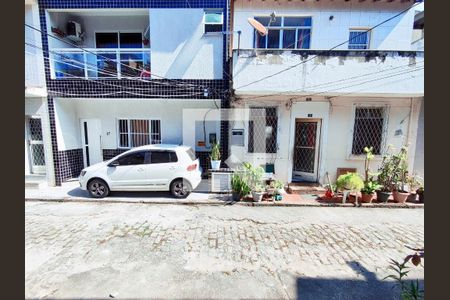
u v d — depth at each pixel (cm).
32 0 661
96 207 556
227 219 499
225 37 683
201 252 362
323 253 366
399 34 690
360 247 388
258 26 588
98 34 806
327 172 708
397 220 507
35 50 680
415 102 688
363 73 608
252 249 374
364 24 686
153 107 799
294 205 590
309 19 696
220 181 667
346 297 271
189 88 698
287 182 731
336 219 509
